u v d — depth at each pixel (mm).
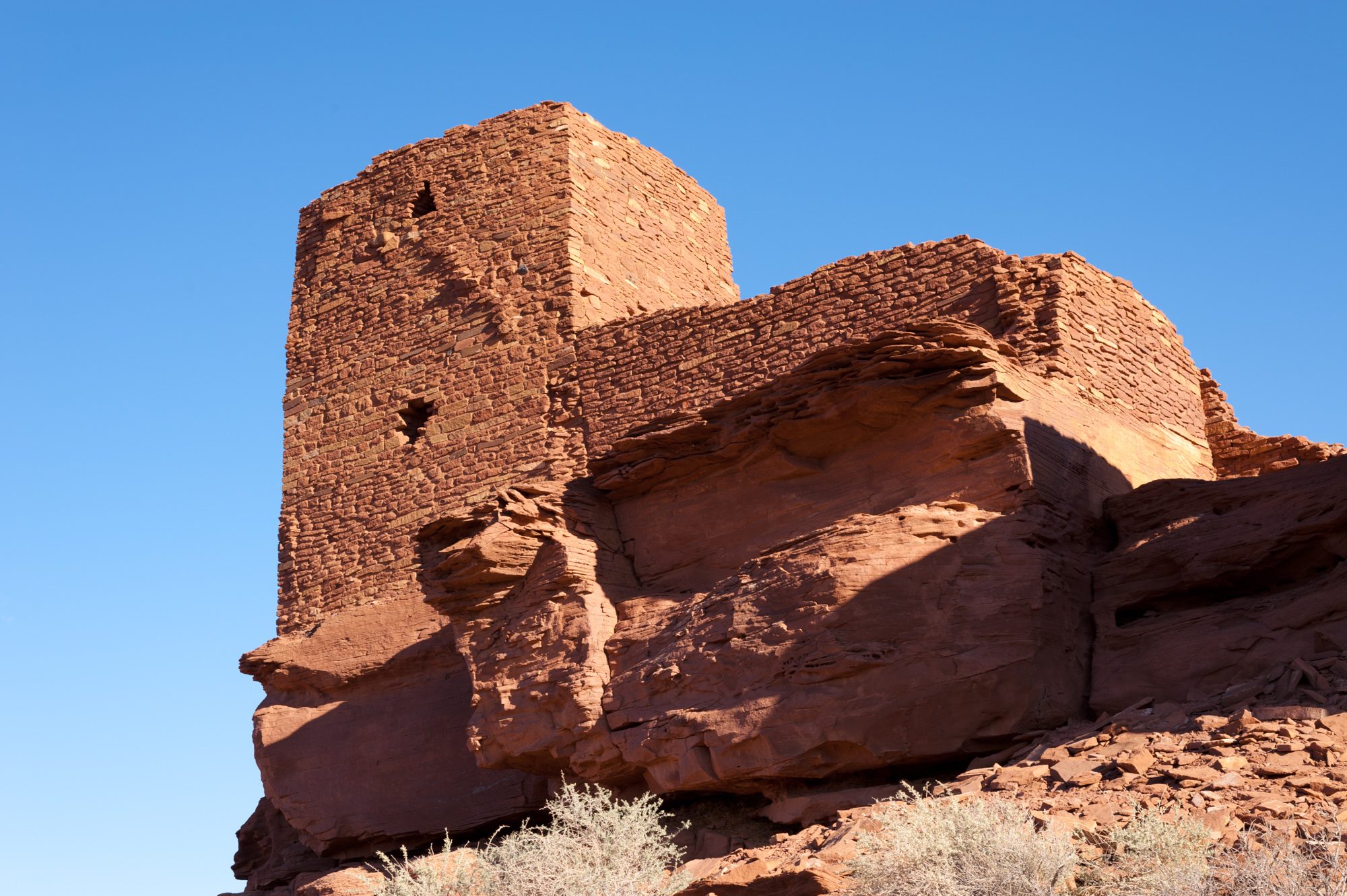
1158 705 17109
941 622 18141
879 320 22969
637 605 21219
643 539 22375
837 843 15320
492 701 21391
